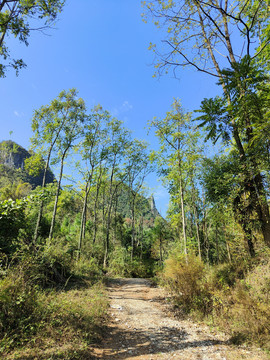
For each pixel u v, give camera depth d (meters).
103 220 28.70
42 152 17.97
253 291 5.80
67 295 7.32
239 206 9.15
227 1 8.58
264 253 7.82
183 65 7.97
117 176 26.42
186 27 8.50
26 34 6.39
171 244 25.30
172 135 12.50
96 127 21.38
